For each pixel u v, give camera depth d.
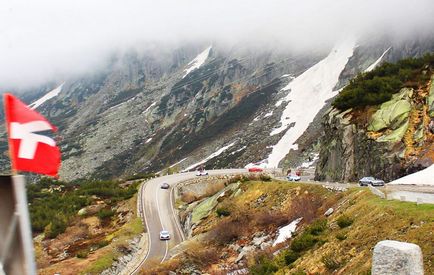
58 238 68.25
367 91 56.56
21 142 6.42
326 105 174.62
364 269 20.81
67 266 52.06
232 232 45.81
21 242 5.95
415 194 27.75
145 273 44.72
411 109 49.50
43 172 6.55
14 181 5.97
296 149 135.50
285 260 29.73
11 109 6.43
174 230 62.72
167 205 72.50
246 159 147.75
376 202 28.41
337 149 54.44
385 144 47.19
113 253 54.62
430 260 18.55
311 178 64.06
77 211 79.81
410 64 59.25
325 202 40.06
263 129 180.75
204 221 56.03
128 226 64.69
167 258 47.88
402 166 44.12
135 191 82.62
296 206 43.78
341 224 28.41
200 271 41.72
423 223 21.78
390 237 22.33
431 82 50.97
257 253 36.91
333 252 25.45
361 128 52.00
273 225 43.34
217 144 192.75
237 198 55.16
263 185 53.88
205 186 77.31
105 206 79.62
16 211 5.95
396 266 13.98
